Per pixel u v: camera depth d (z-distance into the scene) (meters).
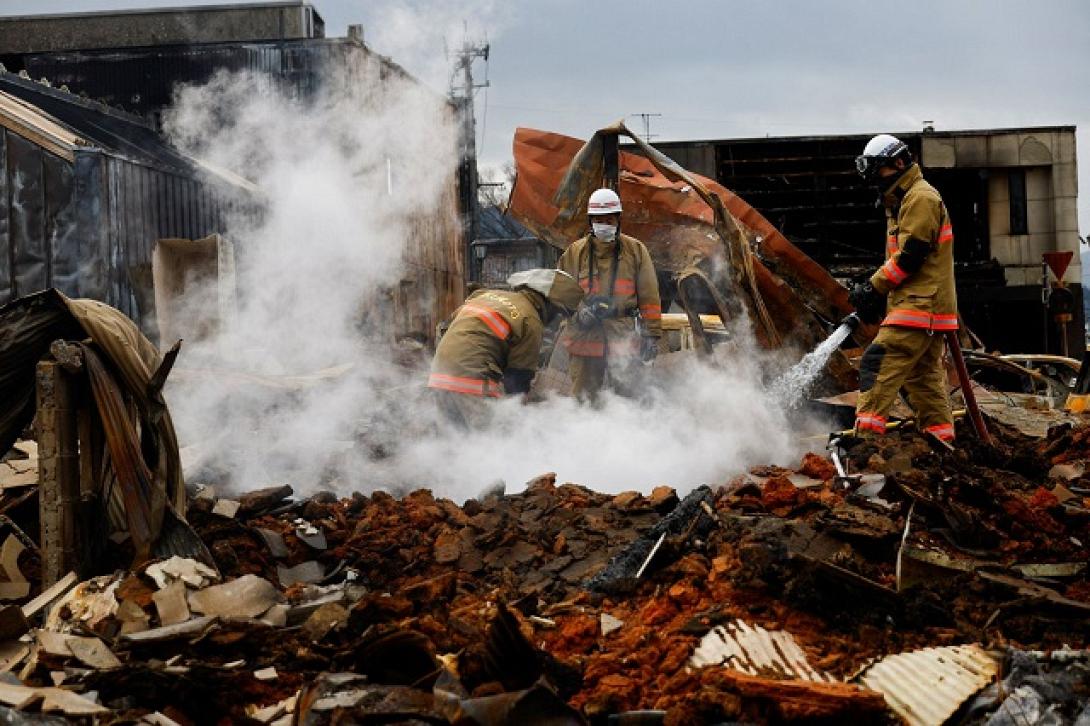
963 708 3.84
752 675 3.98
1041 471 6.76
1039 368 14.26
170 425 5.65
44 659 4.27
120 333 5.55
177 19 24.88
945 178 24.36
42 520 5.36
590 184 10.97
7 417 5.74
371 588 5.51
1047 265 21.83
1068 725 3.66
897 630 4.50
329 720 3.70
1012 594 4.71
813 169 21.53
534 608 4.90
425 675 4.01
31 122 11.68
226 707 4.04
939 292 7.38
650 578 5.05
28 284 11.67
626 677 4.07
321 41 21.95
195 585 4.89
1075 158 22.77
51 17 24.62
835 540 5.04
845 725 3.72
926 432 7.23
